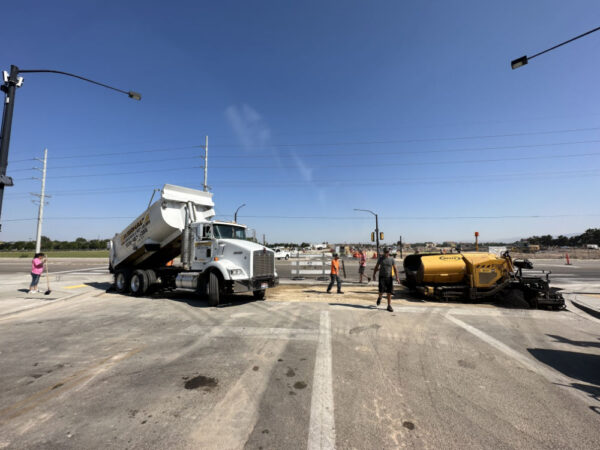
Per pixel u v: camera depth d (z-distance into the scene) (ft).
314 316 24.04
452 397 11.02
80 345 17.08
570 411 10.08
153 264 40.11
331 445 8.21
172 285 36.76
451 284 31.22
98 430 8.91
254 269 28.89
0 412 9.96
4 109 24.75
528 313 25.43
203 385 11.93
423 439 8.50
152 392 11.35
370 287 42.45
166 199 33.27
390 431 8.89
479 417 9.68
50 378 12.67
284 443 8.30
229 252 29.76
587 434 8.77
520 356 15.31
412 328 20.48
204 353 15.62
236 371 13.29
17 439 8.48
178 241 36.06
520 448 8.11
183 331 19.84
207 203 37.01
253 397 10.94
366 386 11.85
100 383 12.16
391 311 25.75
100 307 28.50
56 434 8.72
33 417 9.64
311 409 10.11
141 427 9.06
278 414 9.80
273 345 16.85
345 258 124.47
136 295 35.40
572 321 22.93
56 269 77.77
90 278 54.90
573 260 113.39
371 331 19.71
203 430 8.91
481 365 14.08
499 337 18.56
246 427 9.07
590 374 13.16
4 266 86.48
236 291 27.68
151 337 18.54
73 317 24.27
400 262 96.43
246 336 18.62
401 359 14.78
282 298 33.01
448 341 17.63
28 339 18.34
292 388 11.66
